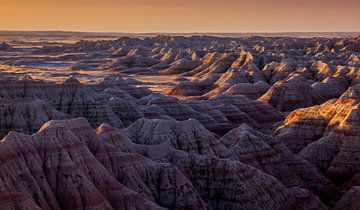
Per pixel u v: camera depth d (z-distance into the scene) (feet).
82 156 201.05
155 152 241.96
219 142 275.59
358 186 262.88
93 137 225.15
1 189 165.58
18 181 180.24
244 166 238.89
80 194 187.83
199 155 242.78
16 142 190.90
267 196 233.14
